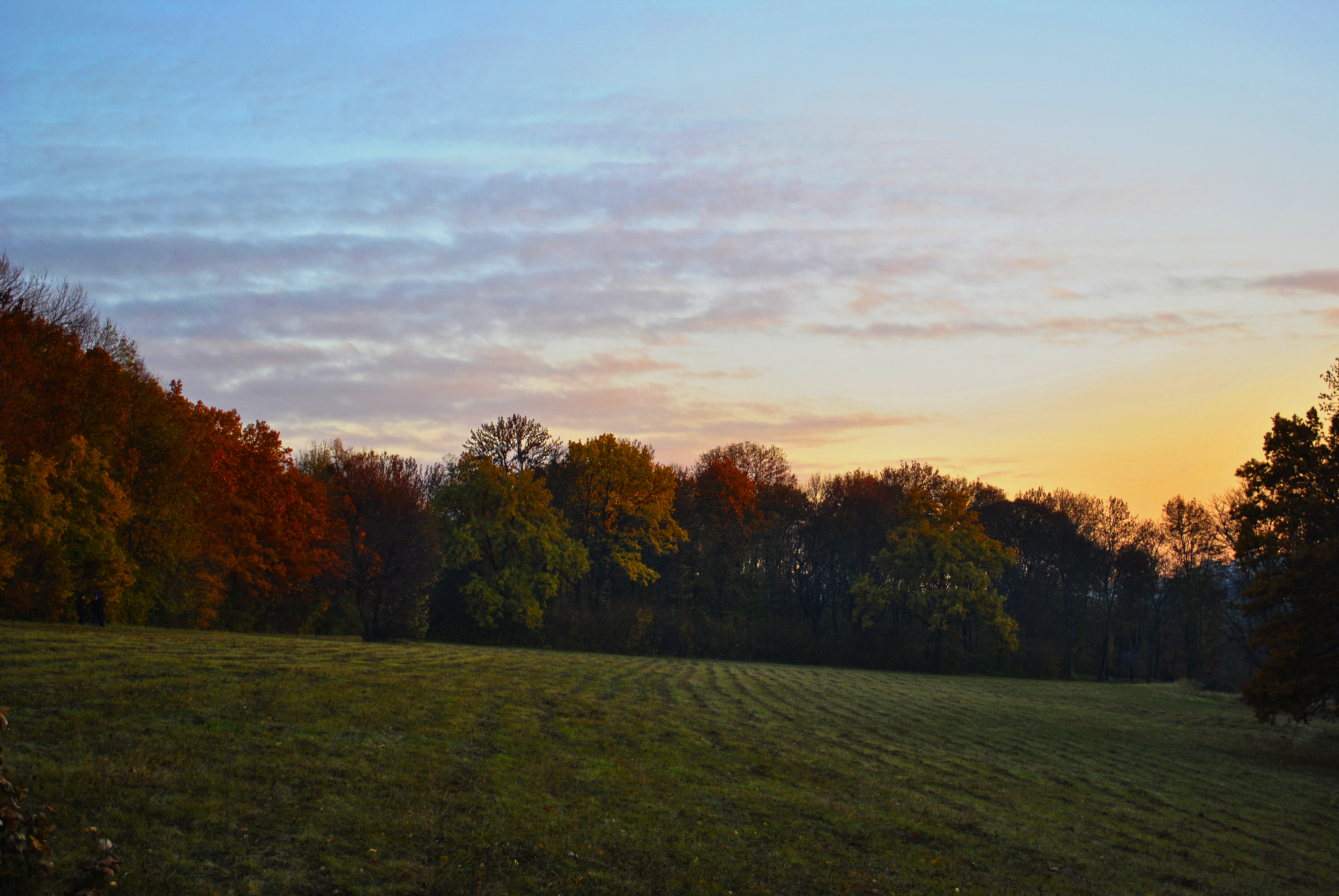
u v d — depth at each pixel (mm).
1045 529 91062
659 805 16609
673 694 34656
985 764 25969
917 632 77125
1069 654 87125
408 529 58312
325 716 19344
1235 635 71500
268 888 10430
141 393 46094
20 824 8633
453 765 17141
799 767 21828
